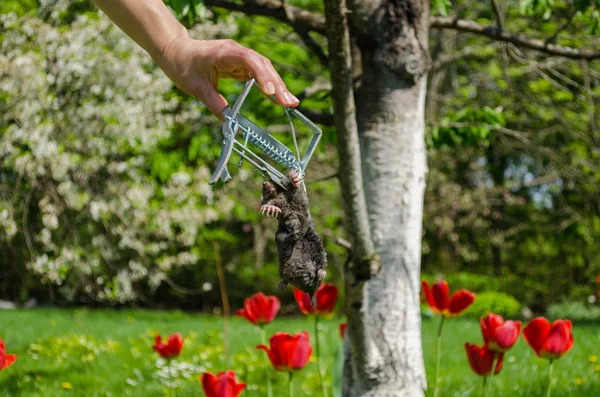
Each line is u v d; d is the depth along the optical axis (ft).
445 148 45.93
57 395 18.99
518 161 57.21
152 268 37.40
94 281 36.94
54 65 28.40
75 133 28.48
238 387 10.62
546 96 43.29
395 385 12.28
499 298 45.39
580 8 14.11
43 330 32.99
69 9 30.60
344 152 9.55
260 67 5.64
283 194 5.50
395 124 12.52
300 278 5.43
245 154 5.48
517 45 15.38
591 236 54.44
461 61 43.86
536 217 55.42
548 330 11.39
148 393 19.40
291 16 13.69
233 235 55.26
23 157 27.55
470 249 55.26
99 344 26.84
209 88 6.06
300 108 13.14
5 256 48.06
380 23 12.41
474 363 11.27
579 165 47.78
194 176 36.09
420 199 12.82
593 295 53.16
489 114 16.62
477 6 39.19
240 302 53.52
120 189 31.94
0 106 27.68
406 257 12.60
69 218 32.32
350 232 10.12
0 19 27.78
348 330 11.57
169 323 37.60
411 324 12.63
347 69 9.13
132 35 6.26
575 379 19.71
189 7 11.63
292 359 11.34
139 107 29.01
